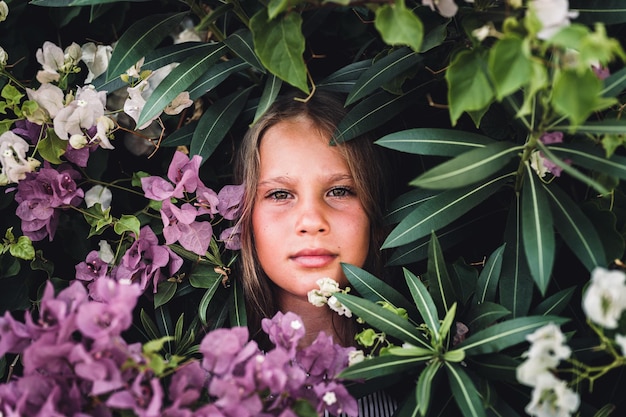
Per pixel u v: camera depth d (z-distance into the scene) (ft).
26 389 4.37
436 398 4.95
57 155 5.67
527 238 4.44
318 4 4.52
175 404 4.30
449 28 5.41
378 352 5.65
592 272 4.51
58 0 5.59
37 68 6.61
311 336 5.88
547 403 4.15
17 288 6.03
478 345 4.61
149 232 5.69
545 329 4.00
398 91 5.49
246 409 4.33
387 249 5.97
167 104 5.36
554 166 4.83
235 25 6.34
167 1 6.06
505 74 3.89
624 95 5.21
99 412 4.47
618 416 5.69
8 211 6.20
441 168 4.38
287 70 4.59
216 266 5.81
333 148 5.66
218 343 4.44
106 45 6.47
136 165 6.60
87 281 5.89
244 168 5.85
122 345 4.35
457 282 5.22
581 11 4.93
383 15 4.21
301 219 5.51
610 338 4.65
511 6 4.53
